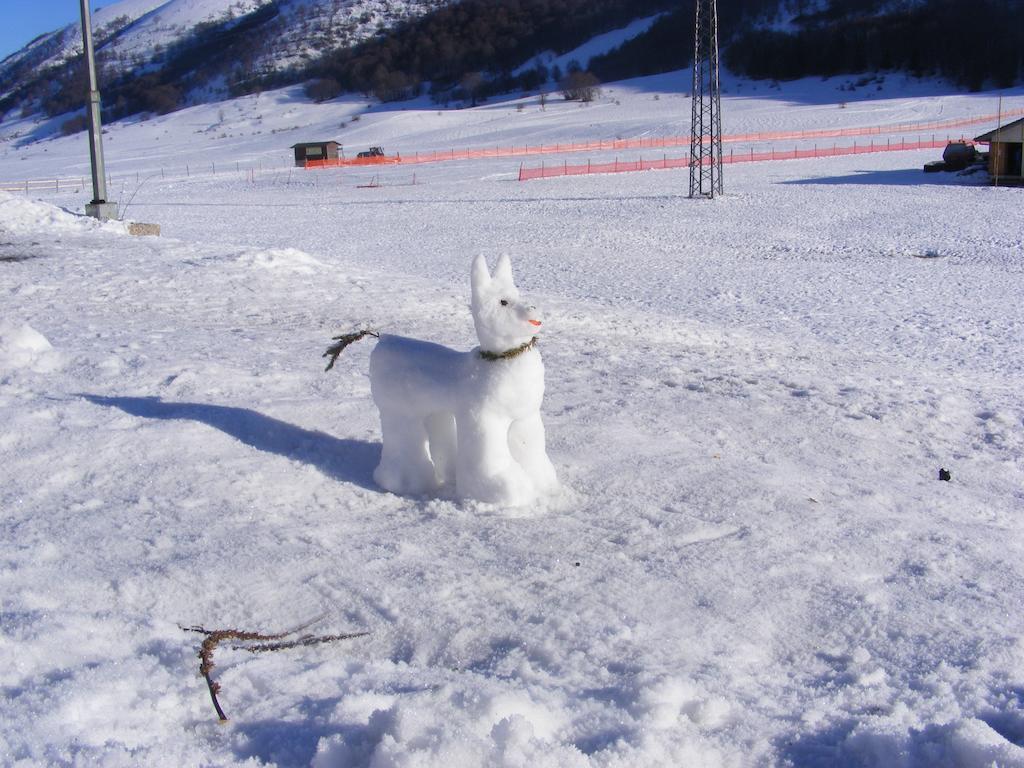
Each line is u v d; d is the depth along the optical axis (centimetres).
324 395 750
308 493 550
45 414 645
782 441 727
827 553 490
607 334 1294
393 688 346
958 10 13062
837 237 3180
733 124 9931
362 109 16762
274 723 323
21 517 504
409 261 2703
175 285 1434
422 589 433
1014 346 1562
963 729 304
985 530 555
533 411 552
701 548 487
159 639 384
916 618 421
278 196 5319
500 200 4597
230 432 634
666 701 334
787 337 1598
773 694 357
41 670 351
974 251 2827
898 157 6278
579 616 412
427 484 564
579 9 19588
